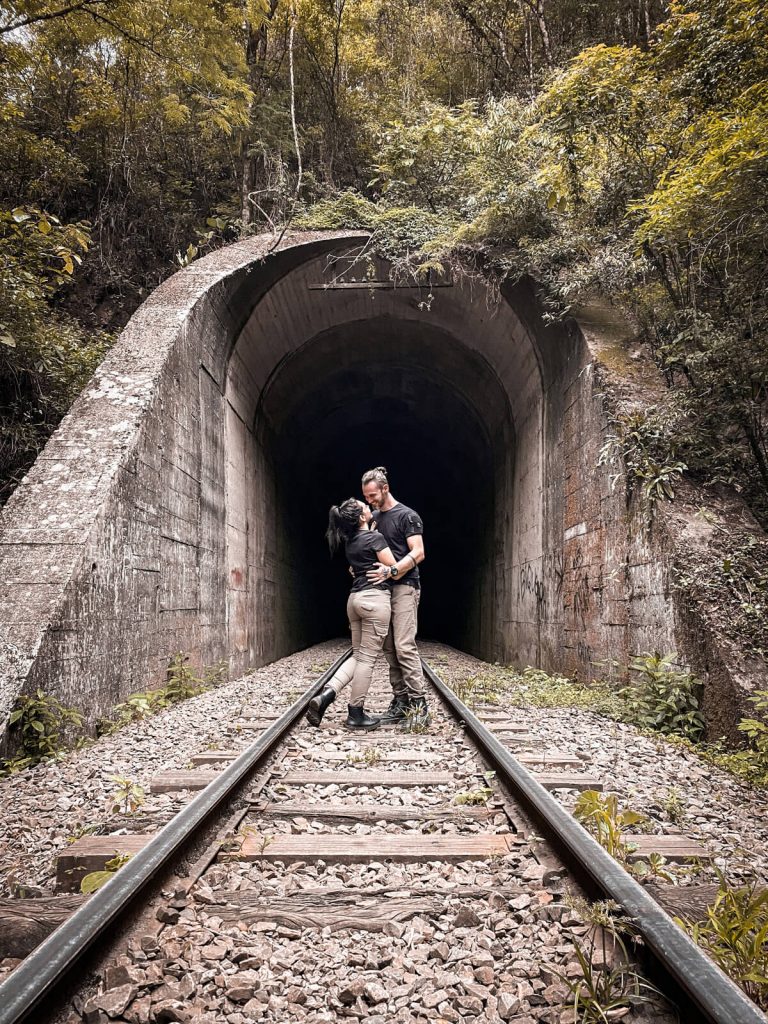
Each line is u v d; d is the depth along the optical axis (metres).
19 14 9.26
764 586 6.31
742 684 5.57
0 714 5.24
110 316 14.53
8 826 3.84
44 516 6.70
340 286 12.59
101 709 6.74
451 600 24.05
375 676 10.94
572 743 5.56
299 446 19.12
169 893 2.58
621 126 8.05
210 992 2.02
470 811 3.67
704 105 7.08
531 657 12.38
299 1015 1.94
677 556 6.61
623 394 8.45
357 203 12.10
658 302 8.93
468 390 15.79
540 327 10.92
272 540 16.44
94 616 6.62
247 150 15.51
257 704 7.69
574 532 9.81
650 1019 1.83
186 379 9.53
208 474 10.65
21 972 1.75
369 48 17.23
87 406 7.98
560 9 15.12
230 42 10.67
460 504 22.20
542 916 2.43
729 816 3.90
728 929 2.22
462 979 2.09
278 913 2.48
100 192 14.98
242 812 3.61
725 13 6.54
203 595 10.38
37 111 14.28
